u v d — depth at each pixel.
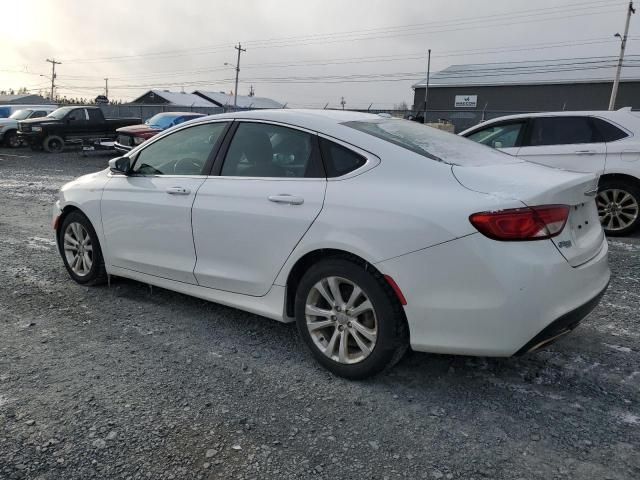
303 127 3.53
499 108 47.62
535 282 2.73
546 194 2.84
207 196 3.83
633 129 6.92
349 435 2.77
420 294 2.91
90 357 3.62
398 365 3.50
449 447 2.67
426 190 2.99
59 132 21.92
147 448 2.65
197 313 4.40
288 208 3.38
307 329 3.43
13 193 11.39
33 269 5.61
